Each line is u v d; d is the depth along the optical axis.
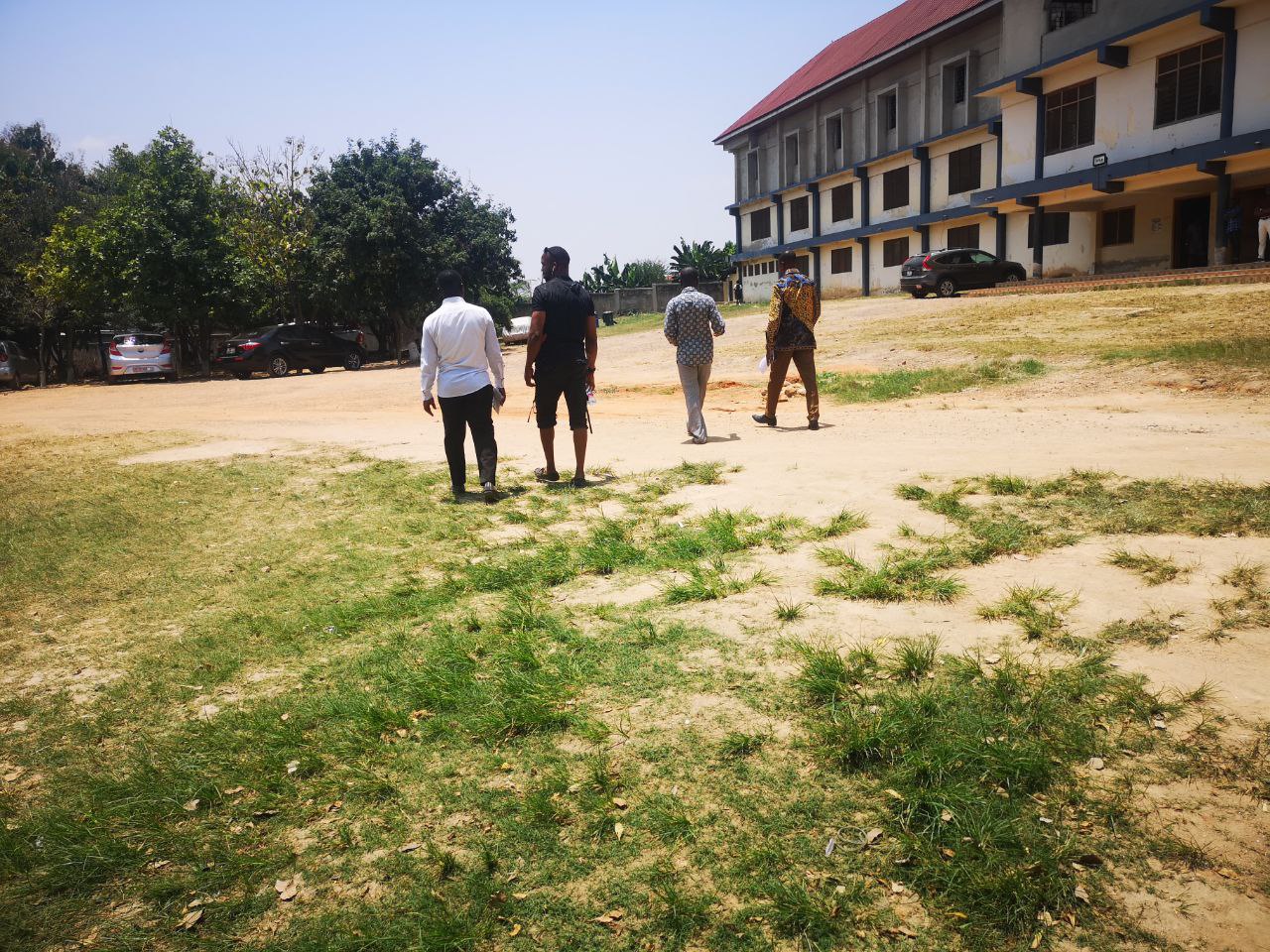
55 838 2.79
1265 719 2.74
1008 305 19.25
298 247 29.88
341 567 5.47
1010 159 27.81
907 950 2.06
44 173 53.62
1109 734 2.76
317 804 2.88
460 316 6.82
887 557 4.50
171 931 2.36
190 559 5.95
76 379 36.91
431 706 3.47
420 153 29.80
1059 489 5.39
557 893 2.34
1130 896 2.13
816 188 41.09
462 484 7.11
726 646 3.68
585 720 3.18
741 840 2.47
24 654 4.48
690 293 8.41
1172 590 3.73
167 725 3.57
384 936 2.25
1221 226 21.47
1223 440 6.69
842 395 11.83
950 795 2.52
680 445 8.62
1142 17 22.66
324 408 16.75
